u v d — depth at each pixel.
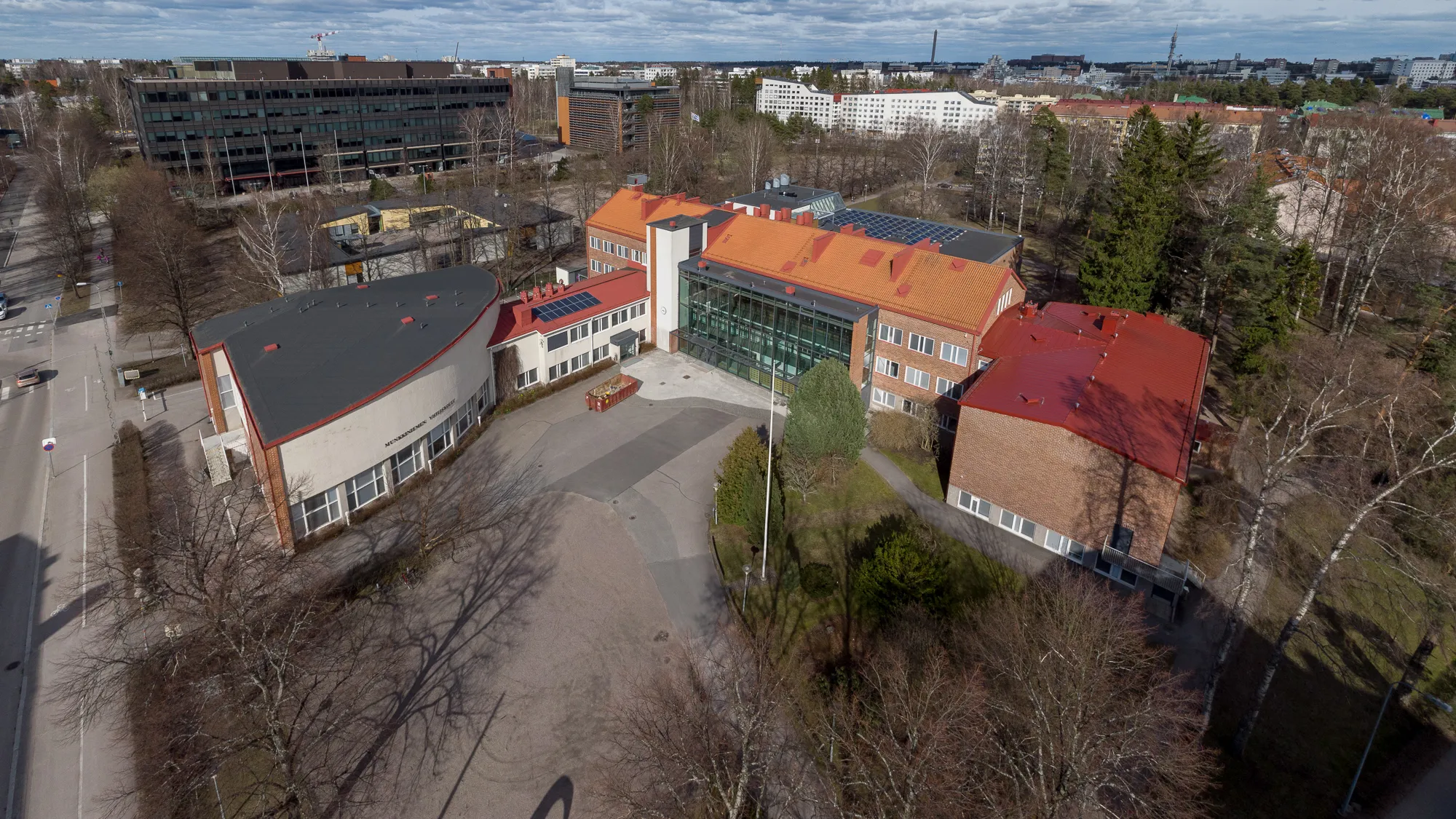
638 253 74.88
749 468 43.22
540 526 43.72
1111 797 28.20
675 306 65.94
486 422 54.44
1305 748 32.94
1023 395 43.25
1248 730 31.59
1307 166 79.38
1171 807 26.92
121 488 46.09
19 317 75.25
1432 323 55.44
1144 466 37.25
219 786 28.78
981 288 52.50
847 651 35.88
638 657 35.03
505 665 34.38
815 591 38.62
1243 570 31.44
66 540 42.22
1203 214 64.94
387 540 42.06
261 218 88.12
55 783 28.89
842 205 87.19
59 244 86.62
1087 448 39.25
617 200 80.44
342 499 42.84
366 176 139.50
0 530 43.00
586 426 54.59
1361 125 84.12
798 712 32.53
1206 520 44.56
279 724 25.61
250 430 40.91
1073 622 29.78
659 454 51.16
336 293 56.53
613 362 64.75
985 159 123.38
